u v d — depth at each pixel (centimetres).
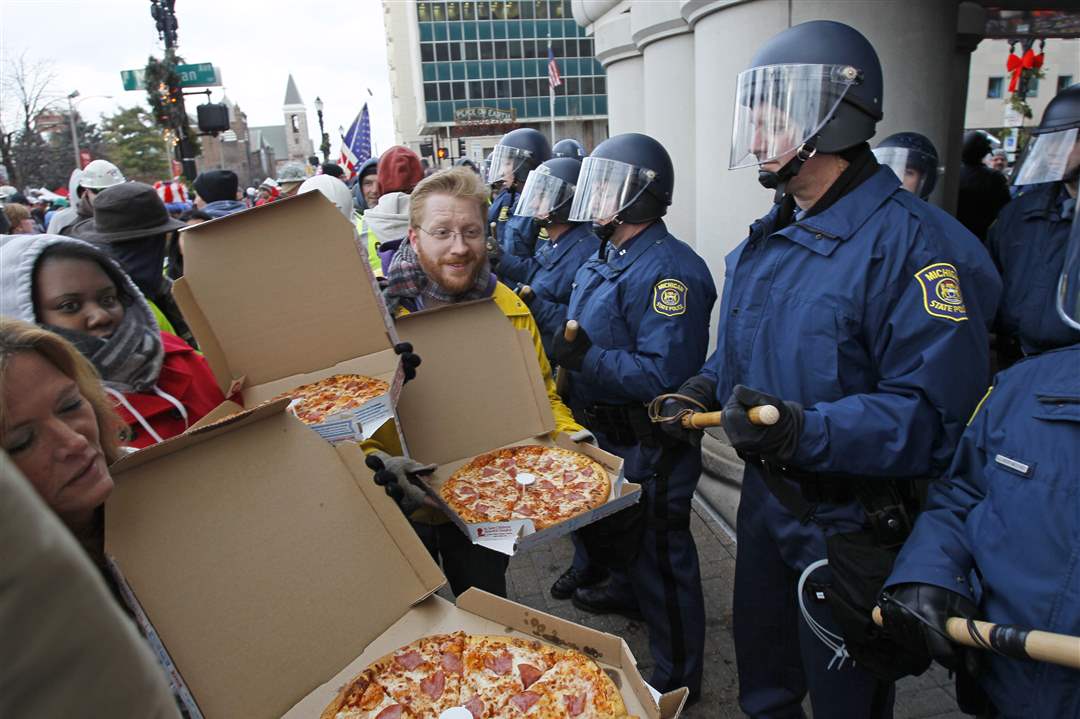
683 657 232
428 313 188
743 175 326
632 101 593
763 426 147
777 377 167
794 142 162
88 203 434
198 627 94
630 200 228
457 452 184
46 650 38
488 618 116
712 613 292
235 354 166
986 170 573
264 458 109
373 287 171
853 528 161
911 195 160
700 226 362
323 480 114
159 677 46
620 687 98
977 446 132
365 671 103
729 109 326
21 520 38
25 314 138
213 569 98
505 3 5984
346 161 1357
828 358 156
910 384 147
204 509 100
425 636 113
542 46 6097
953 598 123
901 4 288
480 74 6119
